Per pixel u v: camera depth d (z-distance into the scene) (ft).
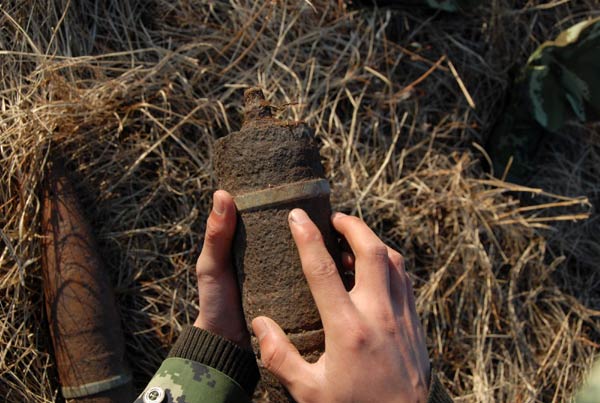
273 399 3.58
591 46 5.67
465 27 6.30
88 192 5.31
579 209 6.42
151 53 5.66
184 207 5.50
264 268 3.44
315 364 3.27
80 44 5.51
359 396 3.11
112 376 4.83
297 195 3.40
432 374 3.39
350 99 5.80
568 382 6.04
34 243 5.01
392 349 3.18
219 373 3.93
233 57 5.72
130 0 5.69
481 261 5.82
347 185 5.69
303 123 3.54
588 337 6.27
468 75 6.28
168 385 3.82
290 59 5.85
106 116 5.35
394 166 5.93
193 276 5.49
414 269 5.81
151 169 5.56
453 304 5.88
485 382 5.71
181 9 5.73
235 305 4.05
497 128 6.27
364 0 6.08
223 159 3.55
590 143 6.49
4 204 4.93
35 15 5.35
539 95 5.91
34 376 4.85
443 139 6.22
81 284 4.85
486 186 6.21
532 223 6.17
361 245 3.34
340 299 3.17
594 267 6.44
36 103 5.16
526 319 6.09
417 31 6.15
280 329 3.39
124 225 5.41
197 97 5.66
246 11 5.78
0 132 5.06
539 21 6.52
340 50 6.03
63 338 4.81
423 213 5.80
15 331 4.89
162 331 5.44
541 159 6.43
